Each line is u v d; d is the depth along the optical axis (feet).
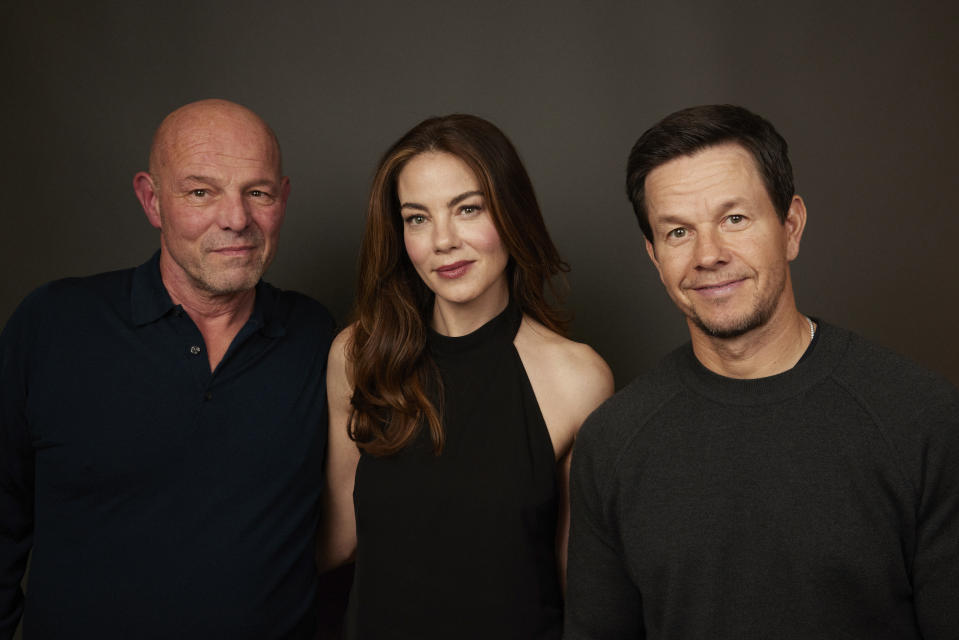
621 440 3.89
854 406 3.49
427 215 4.40
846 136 6.18
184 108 4.61
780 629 3.45
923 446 3.34
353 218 6.43
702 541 3.59
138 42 6.43
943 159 6.16
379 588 4.49
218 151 4.40
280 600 4.63
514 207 4.46
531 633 4.36
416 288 4.93
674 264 3.68
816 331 3.74
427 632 4.35
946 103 6.12
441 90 6.31
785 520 3.46
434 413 4.57
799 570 3.42
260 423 4.64
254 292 4.99
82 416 4.44
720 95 6.19
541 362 4.69
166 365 4.52
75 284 4.83
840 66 6.14
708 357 3.80
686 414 3.78
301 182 6.45
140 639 4.29
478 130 4.40
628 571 3.94
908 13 6.08
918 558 3.36
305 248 6.50
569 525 4.67
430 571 4.38
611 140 6.24
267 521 4.58
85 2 6.43
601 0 6.18
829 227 6.26
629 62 6.20
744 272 3.52
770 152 3.58
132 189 6.51
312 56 6.36
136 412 4.44
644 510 3.75
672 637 3.72
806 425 3.52
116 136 6.49
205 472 4.46
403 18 6.29
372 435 4.70
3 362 4.62
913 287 6.27
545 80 6.25
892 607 3.42
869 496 3.38
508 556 4.34
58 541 4.44
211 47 6.40
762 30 6.15
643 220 3.89
